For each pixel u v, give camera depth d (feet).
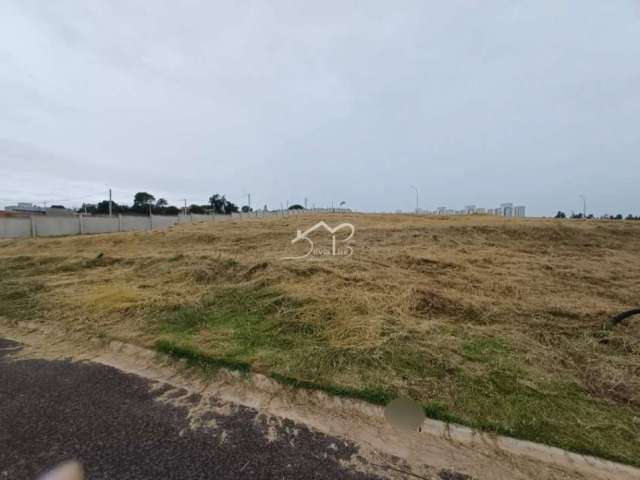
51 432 5.59
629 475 4.64
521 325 10.07
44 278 17.67
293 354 8.30
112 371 7.82
